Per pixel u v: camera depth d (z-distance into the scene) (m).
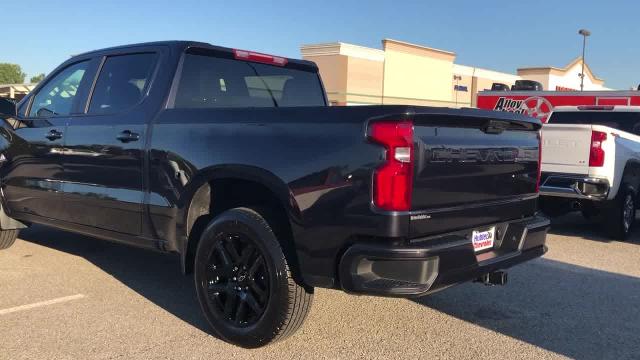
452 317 4.57
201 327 4.26
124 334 4.10
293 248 3.64
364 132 3.28
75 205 5.04
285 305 3.61
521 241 4.08
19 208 5.76
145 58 4.75
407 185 3.23
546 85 50.97
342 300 4.91
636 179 8.27
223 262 3.91
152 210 4.33
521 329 4.36
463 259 3.43
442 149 3.44
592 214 8.91
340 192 3.33
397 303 4.87
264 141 3.69
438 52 44.81
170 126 4.23
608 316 4.70
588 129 7.30
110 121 4.70
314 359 3.74
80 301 4.77
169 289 5.14
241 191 4.16
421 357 3.80
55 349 3.82
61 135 5.11
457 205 3.59
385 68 40.53
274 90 5.28
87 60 5.28
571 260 6.64
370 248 3.22
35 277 5.41
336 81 38.34
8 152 5.75
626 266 6.41
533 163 4.38
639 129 9.38
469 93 49.22
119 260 6.09
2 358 3.68
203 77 4.66
